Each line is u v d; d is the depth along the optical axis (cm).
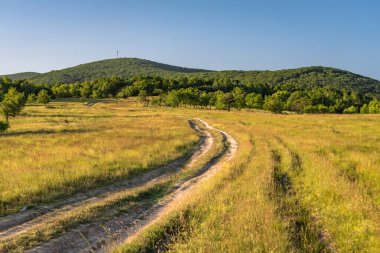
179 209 1190
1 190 1405
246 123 5703
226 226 982
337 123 5019
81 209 1216
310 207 1308
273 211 1135
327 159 2214
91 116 7469
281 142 3281
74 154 2308
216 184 1574
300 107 9875
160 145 2852
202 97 11725
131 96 17050
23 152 2430
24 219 1119
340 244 945
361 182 1549
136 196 1443
